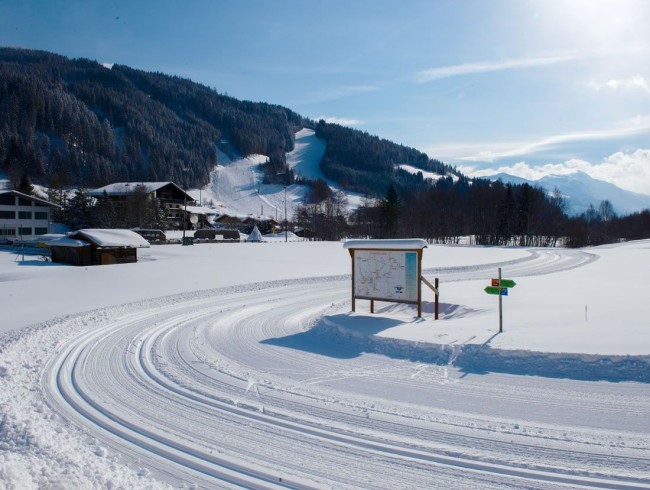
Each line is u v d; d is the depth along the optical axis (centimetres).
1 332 1462
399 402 869
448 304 1883
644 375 930
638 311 1484
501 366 1052
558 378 966
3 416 786
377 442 710
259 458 669
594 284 2472
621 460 636
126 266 3844
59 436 725
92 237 4075
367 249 1703
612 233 11762
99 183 15112
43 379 1023
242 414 829
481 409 823
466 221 11338
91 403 884
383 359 1169
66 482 557
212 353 1265
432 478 608
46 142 16688
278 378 1033
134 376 1053
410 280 1625
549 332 1231
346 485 597
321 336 1462
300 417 811
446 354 1142
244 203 18175
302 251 5538
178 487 598
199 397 916
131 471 626
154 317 1802
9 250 5375
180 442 720
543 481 592
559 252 5550
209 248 5897
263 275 3288
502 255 5175
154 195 9619
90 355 1232
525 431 730
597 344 1077
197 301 2223
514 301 1891
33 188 10494
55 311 1852
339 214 10931
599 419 764
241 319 1773
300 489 592
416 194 14962
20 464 601
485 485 588
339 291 2577
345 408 846
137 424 787
